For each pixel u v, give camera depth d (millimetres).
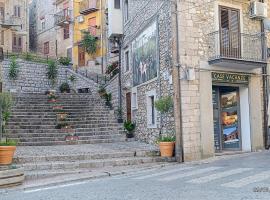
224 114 15109
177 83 13414
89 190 8273
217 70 14281
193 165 11914
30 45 47938
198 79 13820
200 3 14133
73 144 16406
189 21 13836
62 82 32000
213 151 13836
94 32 36812
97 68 35656
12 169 9445
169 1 13977
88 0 37594
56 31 42938
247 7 15477
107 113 20500
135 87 18219
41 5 46500
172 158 13148
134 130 18219
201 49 13977
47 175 10562
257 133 15180
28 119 17984
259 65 14617
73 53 39812
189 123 13414
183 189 7797
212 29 14352
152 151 13523
